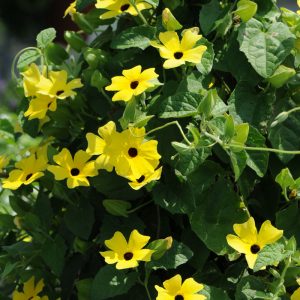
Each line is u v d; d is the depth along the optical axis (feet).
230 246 2.18
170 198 2.19
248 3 2.22
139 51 2.34
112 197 2.27
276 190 2.28
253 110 2.22
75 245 2.35
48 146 2.33
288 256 2.12
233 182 2.27
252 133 2.16
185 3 2.35
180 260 2.16
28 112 2.31
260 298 2.14
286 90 2.29
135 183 2.14
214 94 2.11
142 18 2.26
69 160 2.22
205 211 2.20
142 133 2.13
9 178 2.32
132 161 2.13
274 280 2.17
